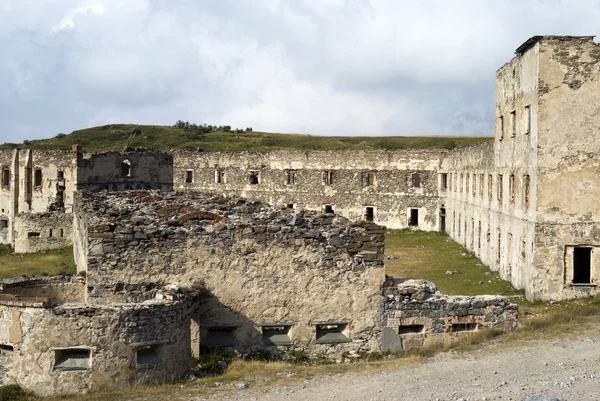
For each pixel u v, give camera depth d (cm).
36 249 4625
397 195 6306
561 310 2406
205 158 7112
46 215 4641
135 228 1819
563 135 2702
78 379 1460
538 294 2717
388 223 6356
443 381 1472
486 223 3872
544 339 1827
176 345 1566
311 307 1856
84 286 2111
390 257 4266
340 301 1862
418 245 5066
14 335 1470
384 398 1363
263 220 1953
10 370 1474
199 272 1831
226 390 1454
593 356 1638
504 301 1944
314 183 6662
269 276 1847
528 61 2875
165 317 1541
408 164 6253
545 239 2712
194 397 1402
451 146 9812
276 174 6819
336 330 1892
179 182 7188
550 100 2700
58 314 1461
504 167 3359
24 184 5516
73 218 4234
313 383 1500
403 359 1705
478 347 1770
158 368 1530
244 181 6969
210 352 1784
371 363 1697
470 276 3475
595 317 2116
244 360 1761
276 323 1847
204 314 1822
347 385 1474
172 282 1822
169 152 7100
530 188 2827
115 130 11412
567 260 2711
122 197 3372
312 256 1856
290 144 10981
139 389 1467
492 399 1319
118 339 1480
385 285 1881
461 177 4988
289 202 6769
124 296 1806
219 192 7025
